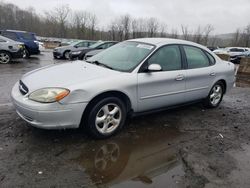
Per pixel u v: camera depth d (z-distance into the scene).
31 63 12.65
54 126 3.34
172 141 3.90
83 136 3.79
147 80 4.04
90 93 3.45
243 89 8.26
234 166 3.29
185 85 4.69
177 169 3.14
